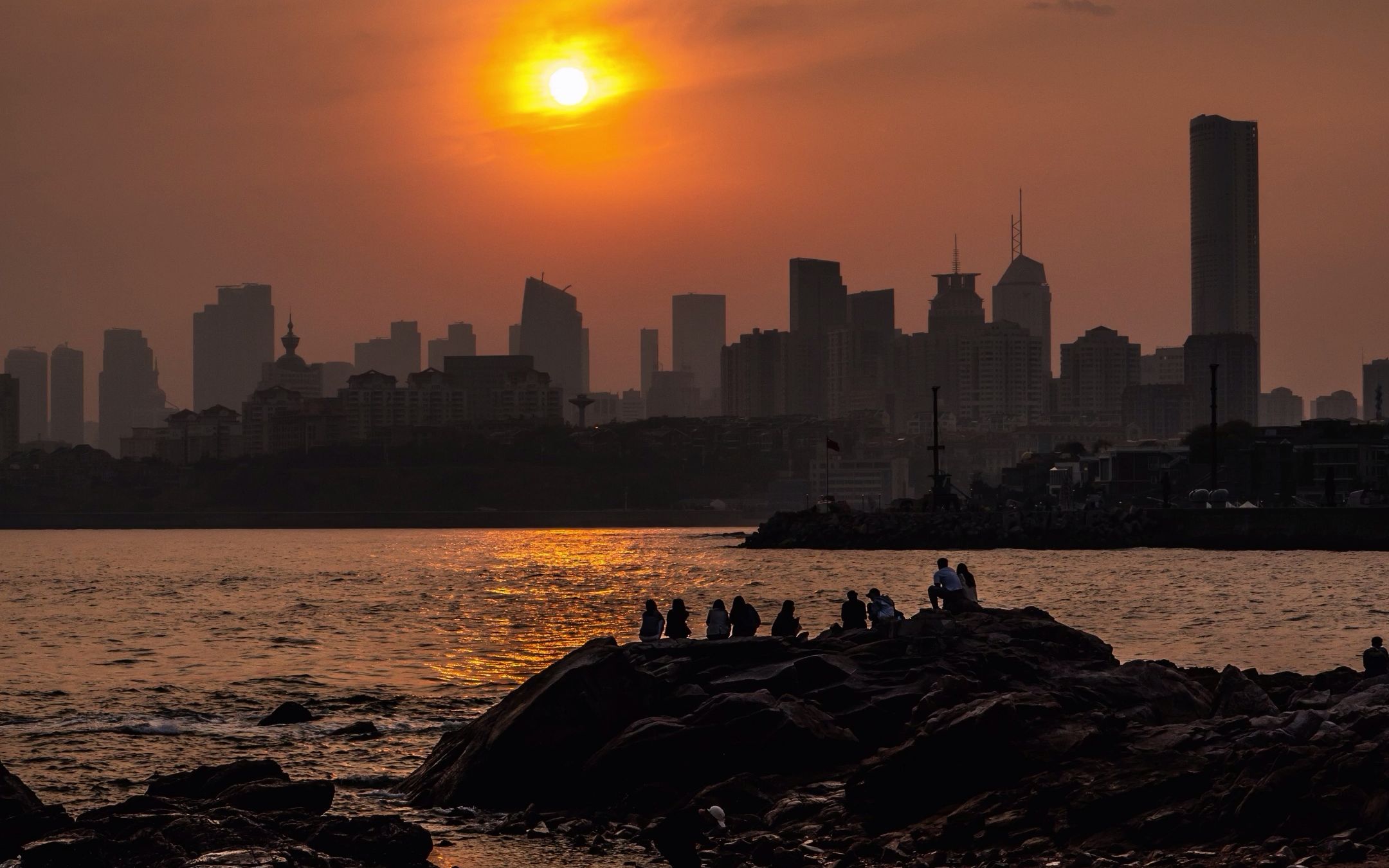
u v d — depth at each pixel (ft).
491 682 215.10
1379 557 554.05
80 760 150.71
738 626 170.30
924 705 122.83
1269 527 640.99
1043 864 89.40
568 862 102.58
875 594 169.17
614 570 608.19
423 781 128.88
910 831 100.22
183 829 91.30
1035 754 106.42
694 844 85.20
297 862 89.56
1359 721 100.99
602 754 120.57
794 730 120.26
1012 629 154.92
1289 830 86.99
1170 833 90.99
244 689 209.77
